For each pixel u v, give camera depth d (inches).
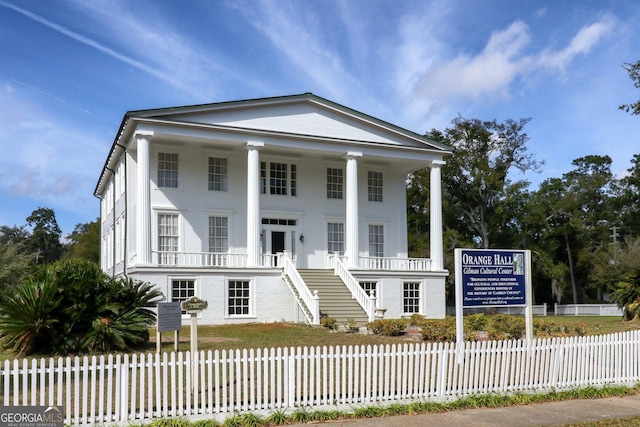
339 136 1214.3
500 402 440.1
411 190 2094.0
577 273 2598.4
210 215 1175.0
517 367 472.4
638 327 925.2
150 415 372.8
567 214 2549.2
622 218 2620.6
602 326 952.9
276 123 1157.7
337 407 410.3
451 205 2171.5
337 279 1125.7
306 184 1275.8
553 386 482.6
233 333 844.6
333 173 1316.4
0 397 398.6
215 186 1190.9
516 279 529.3
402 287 1219.2
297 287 1050.1
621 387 492.7
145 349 619.8
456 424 382.0
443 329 711.7
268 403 403.2
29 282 612.7
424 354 447.8
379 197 1362.0
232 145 1161.4
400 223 1373.0
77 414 356.8
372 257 1233.4
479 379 463.8
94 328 578.9
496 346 502.3
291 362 407.8
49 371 358.6
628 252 2105.1
